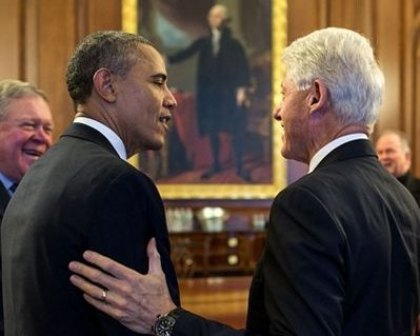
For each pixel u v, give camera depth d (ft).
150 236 5.50
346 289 5.25
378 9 24.06
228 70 22.33
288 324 4.99
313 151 5.86
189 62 21.94
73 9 20.56
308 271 5.05
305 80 5.73
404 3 24.35
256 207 22.59
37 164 6.08
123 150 6.09
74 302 5.42
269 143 22.84
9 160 9.52
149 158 21.50
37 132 9.58
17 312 5.75
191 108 21.97
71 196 5.44
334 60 5.63
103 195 5.32
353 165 5.67
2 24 19.93
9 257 5.96
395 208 5.71
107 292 5.28
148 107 6.06
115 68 5.97
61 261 5.40
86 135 5.94
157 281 5.40
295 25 23.04
